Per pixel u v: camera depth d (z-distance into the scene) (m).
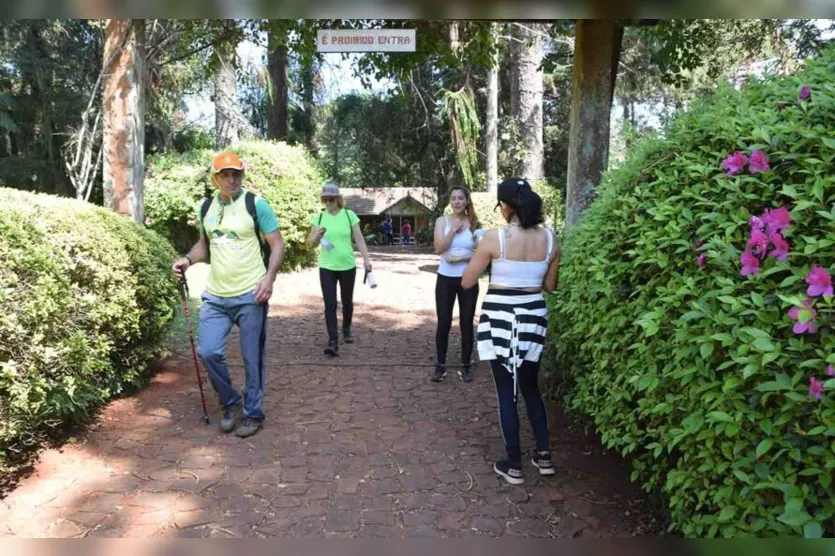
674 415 2.24
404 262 14.38
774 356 1.62
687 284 2.09
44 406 3.31
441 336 5.04
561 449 3.75
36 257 3.16
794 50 10.37
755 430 1.78
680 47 6.58
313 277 10.95
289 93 22.52
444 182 22.41
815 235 1.82
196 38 6.97
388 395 4.70
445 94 16.05
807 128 2.02
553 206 12.16
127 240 4.45
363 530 2.79
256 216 3.89
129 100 5.93
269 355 5.85
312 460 3.51
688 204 2.41
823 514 1.54
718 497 1.87
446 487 3.22
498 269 3.31
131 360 4.55
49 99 15.27
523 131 15.30
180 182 11.37
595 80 4.89
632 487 3.24
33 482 3.18
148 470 3.35
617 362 2.74
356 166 27.97
